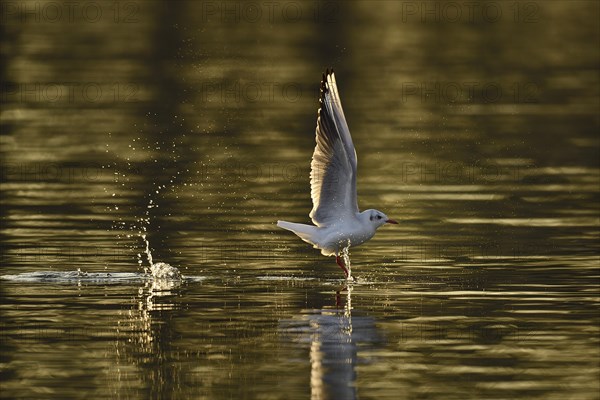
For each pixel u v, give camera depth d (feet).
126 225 55.98
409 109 97.40
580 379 30.68
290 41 132.26
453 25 147.84
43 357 32.81
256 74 112.57
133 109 96.48
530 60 124.06
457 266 46.98
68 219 57.31
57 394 29.50
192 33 137.08
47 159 75.41
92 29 141.90
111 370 31.58
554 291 41.83
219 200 62.85
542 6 163.12
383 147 80.89
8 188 65.92
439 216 59.31
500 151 79.97
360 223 43.14
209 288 42.75
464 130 88.28
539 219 58.29
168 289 42.45
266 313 38.50
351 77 112.27
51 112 94.94
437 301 40.32
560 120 92.89
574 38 139.03
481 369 31.71
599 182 69.36
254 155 77.05
